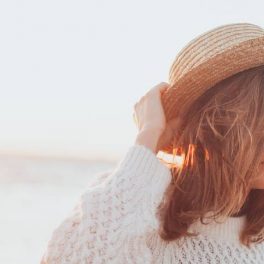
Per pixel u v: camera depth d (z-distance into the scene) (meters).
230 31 1.92
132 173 1.75
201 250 1.84
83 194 1.74
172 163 1.88
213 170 1.75
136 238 1.69
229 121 1.74
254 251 1.89
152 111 1.85
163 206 1.83
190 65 1.95
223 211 1.76
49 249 1.70
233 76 1.79
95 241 1.66
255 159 1.73
